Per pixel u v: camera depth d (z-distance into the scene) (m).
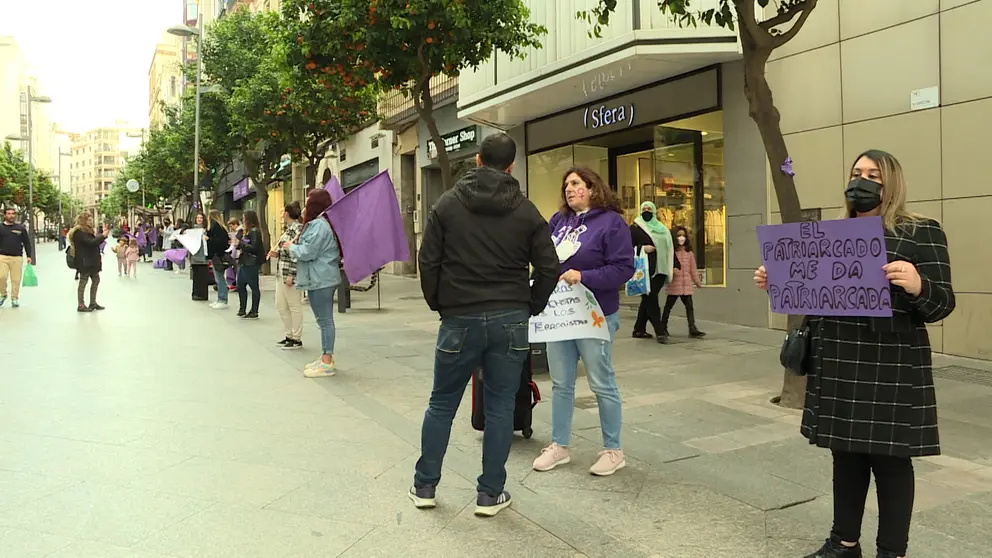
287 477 4.28
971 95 7.53
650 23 9.82
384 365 7.93
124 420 5.51
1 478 4.20
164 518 3.65
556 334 4.30
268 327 11.08
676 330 10.18
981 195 7.49
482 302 3.61
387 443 4.99
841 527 3.08
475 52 9.66
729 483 4.17
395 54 9.47
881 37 8.36
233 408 5.95
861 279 2.79
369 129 24.52
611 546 3.37
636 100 11.79
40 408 5.85
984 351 7.54
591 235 4.25
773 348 8.59
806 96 9.25
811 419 2.95
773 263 3.13
